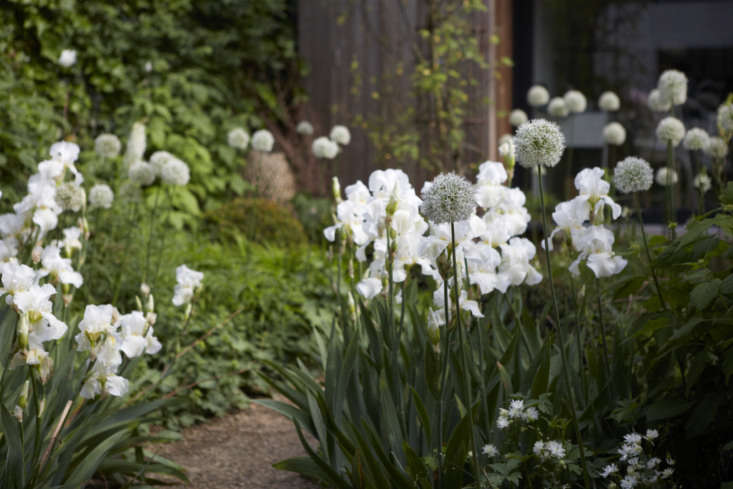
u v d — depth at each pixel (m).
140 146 5.30
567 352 2.69
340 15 9.26
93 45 8.06
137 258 4.82
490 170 2.56
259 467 3.29
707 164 6.77
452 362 2.44
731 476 2.41
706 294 2.15
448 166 8.11
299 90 9.52
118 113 8.18
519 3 9.05
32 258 2.58
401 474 2.21
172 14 8.92
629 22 8.78
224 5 9.32
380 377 2.39
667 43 8.69
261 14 9.45
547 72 9.02
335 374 2.59
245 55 9.31
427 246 2.25
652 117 8.66
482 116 8.34
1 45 7.27
